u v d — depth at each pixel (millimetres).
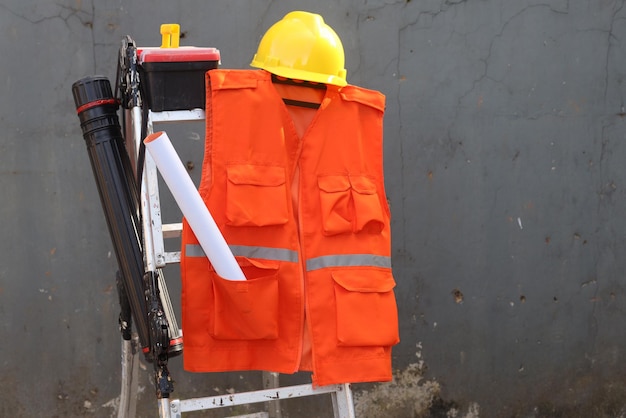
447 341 3705
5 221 3262
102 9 3275
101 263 3357
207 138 2227
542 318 3824
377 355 2352
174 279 3432
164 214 3404
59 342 3338
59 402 3352
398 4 3535
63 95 3271
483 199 3707
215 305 2170
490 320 3756
